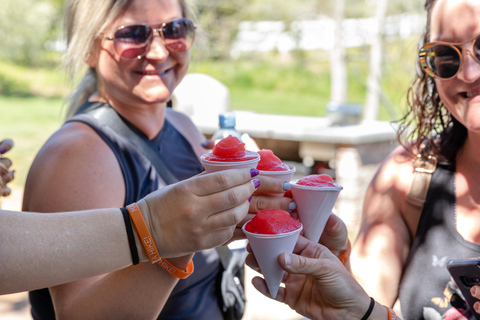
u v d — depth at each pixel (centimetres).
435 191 179
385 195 193
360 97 1822
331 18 1224
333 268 124
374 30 1091
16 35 1975
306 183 127
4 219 103
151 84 179
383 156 629
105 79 181
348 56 1255
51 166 157
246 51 1515
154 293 137
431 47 166
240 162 117
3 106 1597
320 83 2031
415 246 179
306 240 131
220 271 200
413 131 193
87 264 108
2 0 1931
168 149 201
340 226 140
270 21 1323
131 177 173
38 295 171
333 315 132
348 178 591
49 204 153
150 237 111
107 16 173
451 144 180
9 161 153
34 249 103
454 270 152
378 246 187
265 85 2058
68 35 188
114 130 178
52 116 1472
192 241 112
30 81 1970
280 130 655
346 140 588
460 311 165
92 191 157
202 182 109
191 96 529
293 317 391
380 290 180
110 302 138
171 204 110
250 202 131
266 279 127
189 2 213
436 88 185
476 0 156
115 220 111
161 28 177
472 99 161
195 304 186
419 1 999
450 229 173
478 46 157
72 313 142
